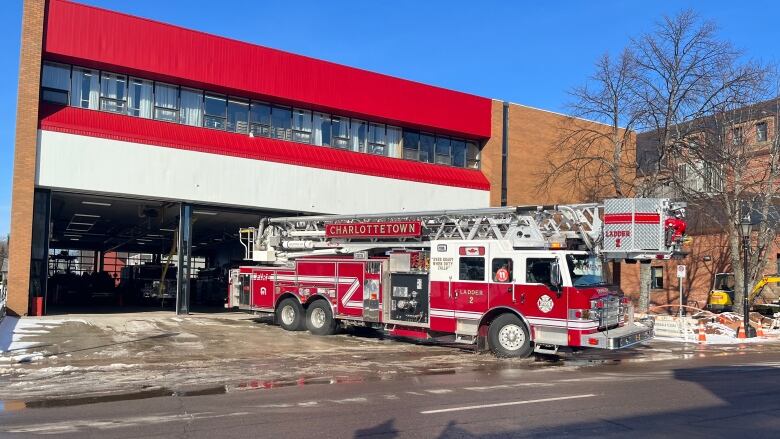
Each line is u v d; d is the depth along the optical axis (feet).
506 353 48.34
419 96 99.09
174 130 78.38
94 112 74.02
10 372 39.22
